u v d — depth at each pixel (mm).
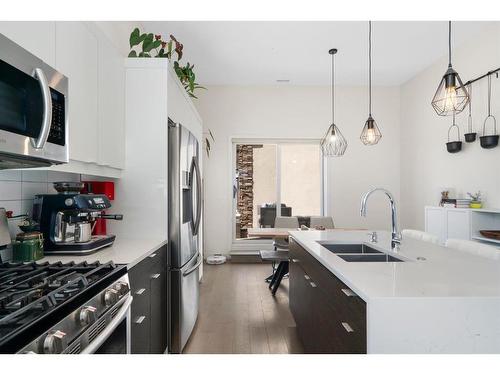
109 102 2057
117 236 2303
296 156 5844
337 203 5660
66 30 1562
